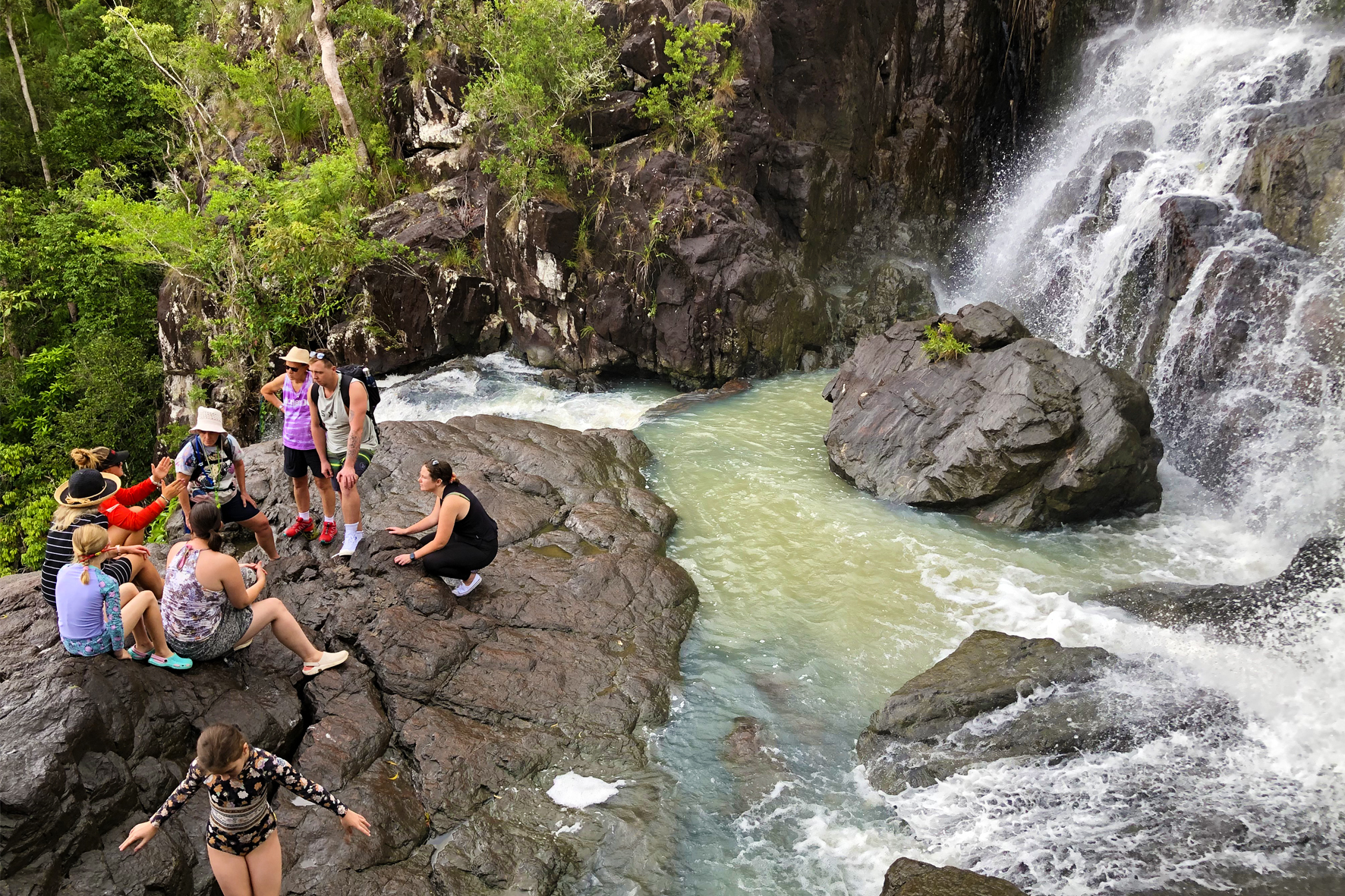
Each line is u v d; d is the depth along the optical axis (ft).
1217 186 41.29
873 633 24.43
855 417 36.24
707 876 16.35
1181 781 18.10
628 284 48.37
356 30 66.23
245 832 13.43
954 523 31.27
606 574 25.22
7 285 75.82
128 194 72.69
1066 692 20.71
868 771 19.16
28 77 86.79
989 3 62.39
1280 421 32.14
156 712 16.69
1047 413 30.66
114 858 14.51
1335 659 21.53
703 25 48.55
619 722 20.20
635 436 37.45
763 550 29.19
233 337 53.01
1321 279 32.65
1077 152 59.36
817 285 55.11
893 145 61.11
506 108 47.91
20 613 17.80
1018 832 17.11
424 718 19.35
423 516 27.09
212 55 70.85
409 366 54.85
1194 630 23.61
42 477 65.98
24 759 14.23
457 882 15.81
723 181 50.52
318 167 53.21
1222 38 51.60
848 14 55.52
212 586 17.49
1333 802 17.31
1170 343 37.68
